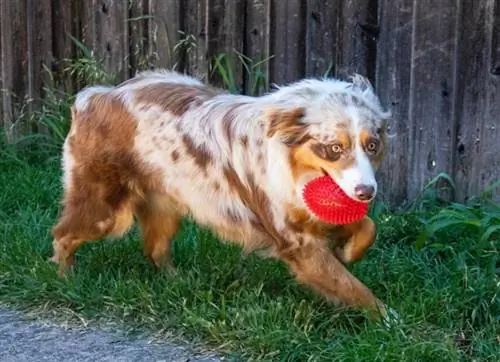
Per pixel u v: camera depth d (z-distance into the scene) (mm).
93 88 6172
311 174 5195
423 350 4992
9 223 7102
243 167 5500
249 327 5363
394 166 7332
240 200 5598
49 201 7648
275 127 5172
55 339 5531
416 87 7156
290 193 5285
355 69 7426
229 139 5543
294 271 5512
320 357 5105
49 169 8242
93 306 5855
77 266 6371
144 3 8406
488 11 6785
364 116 5043
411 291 5680
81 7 8812
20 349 5406
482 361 5098
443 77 7039
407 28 7133
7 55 9203
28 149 8828
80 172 6098
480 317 5496
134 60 8562
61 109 8805
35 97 9148
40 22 9023
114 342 5473
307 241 5395
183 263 6414
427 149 7195
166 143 5793
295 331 5324
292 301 5598
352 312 5504
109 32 8664
